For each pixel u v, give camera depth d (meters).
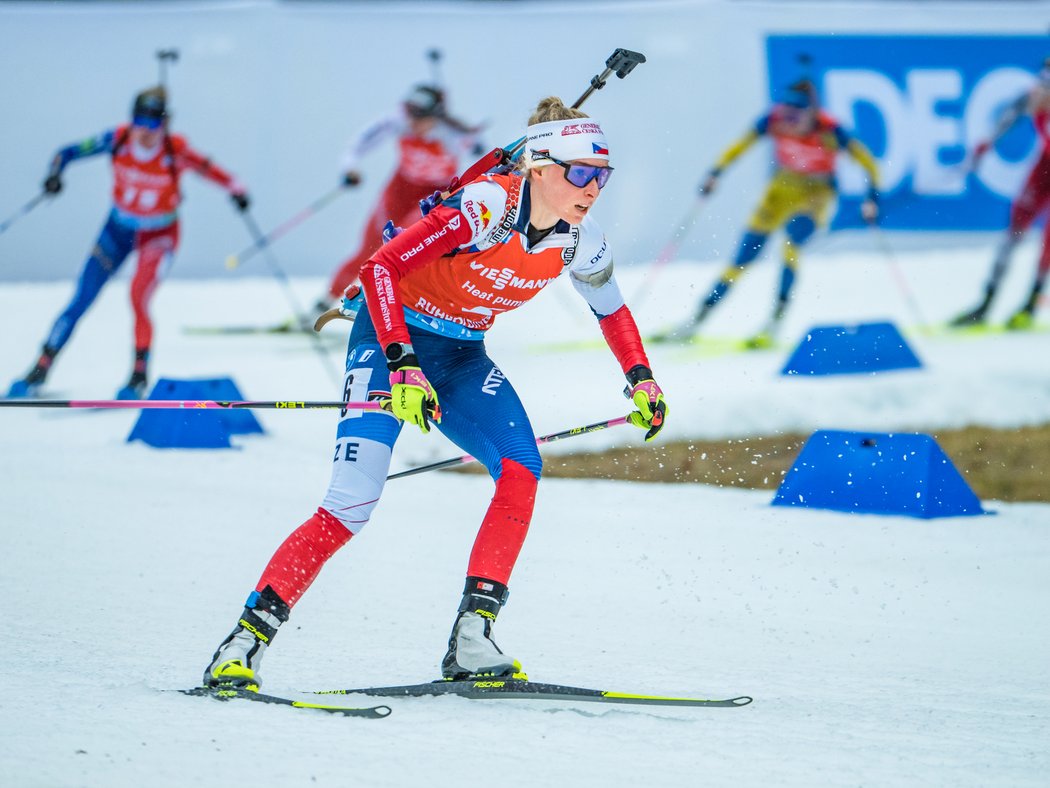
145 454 24.19
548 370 31.78
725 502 21.44
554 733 9.27
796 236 36.91
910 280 40.53
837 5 41.22
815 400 28.94
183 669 11.15
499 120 39.72
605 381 30.61
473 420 10.88
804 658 12.32
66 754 8.31
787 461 25.12
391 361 10.06
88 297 32.28
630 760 8.67
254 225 39.38
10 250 39.16
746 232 38.16
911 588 15.58
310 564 10.30
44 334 36.69
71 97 38.19
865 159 37.34
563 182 10.39
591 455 25.62
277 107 39.16
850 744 9.25
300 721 9.30
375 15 39.34
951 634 13.45
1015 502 22.33
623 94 40.00
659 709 10.12
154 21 38.41
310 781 7.97
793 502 21.05
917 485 20.27
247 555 16.66
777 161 37.00
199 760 8.30
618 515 20.22
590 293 11.76
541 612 14.15
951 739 9.48
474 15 39.72
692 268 40.22
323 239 39.25
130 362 34.97
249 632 10.11
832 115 41.28
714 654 12.40
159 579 15.20
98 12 38.16
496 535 10.41
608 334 11.94
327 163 39.31
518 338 35.75
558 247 10.84
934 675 11.73
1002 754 9.09
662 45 40.19
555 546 17.94
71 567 15.62
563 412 28.27
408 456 25.53
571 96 40.09
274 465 23.67
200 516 19.00
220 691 9.86
